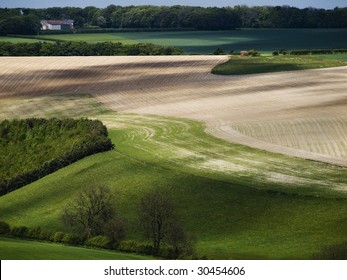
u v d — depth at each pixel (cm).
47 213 13788
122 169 15388
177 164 15575
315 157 16075
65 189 14838
